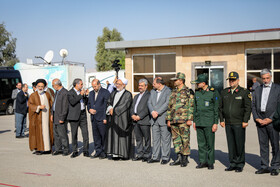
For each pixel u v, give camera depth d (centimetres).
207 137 612
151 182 525
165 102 655
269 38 1527
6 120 1609
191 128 1213
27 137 1058
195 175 568
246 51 1628
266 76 563
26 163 675
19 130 1044
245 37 1560
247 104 578
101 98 730
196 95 624
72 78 2183
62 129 759
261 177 550
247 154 739
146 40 1731
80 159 718
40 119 764
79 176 567
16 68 2353
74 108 738
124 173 586
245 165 640
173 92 649
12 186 510
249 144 858
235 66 1639
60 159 718
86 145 753
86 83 2675
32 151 813
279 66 1583
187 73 1717
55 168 629
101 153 734
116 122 698
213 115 608
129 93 711
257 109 574
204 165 628
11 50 4441
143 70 1812
